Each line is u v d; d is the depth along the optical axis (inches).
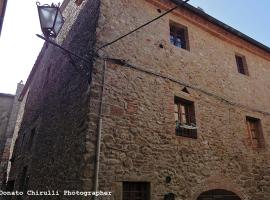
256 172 264.4
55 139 235.1
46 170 235.1
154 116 208.8
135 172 179.6
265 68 357.1
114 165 172.1
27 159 322.3
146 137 196.4
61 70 280.8
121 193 168.1
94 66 193.2
